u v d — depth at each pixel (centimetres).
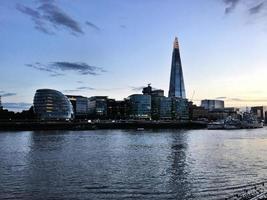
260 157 12450
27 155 13100
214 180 8069
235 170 9450
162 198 6569
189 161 11344
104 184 7694
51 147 16588
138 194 6850
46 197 6669
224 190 7081
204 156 12812
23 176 8644
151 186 7488
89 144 18600
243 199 6209
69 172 9181
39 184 7719
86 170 9494
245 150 15300
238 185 7500
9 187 7450
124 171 9325
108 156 12812
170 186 7475
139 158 12194
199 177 8444
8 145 17738
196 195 6738
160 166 10238
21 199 6544
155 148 16212
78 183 7800
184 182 7869
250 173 8969
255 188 6969
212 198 6512
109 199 6525
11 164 10694
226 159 11881
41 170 9531
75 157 12469
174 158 12194
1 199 6538
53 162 11106
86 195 6794
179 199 6481
